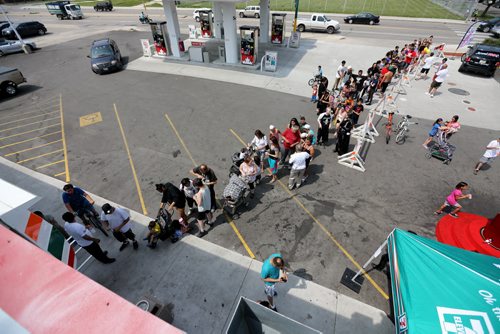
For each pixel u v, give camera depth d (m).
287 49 21.00
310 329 2.83
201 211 6.02
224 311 5.00
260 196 7.67
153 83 15.73
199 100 13.51
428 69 15.48
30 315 1.91
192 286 5.43
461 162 8.95
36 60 20.52
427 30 26.53
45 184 8.30
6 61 20.39
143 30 28.97
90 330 1.79
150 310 4.41
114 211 5.47
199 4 44.59
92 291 2.03
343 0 45.41
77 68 18.61
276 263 4.22
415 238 3.82
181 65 18.41
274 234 6.54
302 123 9.23
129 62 19.36
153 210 7.30
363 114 12.19
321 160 9.16
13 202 3.69
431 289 3.18
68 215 5.01
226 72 17.00
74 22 34.75
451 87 14.68
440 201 7.43
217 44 22.92
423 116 11.82
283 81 15.50
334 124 11.20
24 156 9.70
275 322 2.99
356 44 22.11
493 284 3.11
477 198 7.52
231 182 6.80
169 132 10.87
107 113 12.48
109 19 35.69
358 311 4.96
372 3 42.75
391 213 7.07
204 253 6.10
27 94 14.74
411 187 7.93
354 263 5.84
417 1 44.44
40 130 11.30
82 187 8.15
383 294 5.23
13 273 2.20
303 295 5.23
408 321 2.99
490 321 2.83
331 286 5.40
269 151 7.81
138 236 6.54
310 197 7.62
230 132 10.78
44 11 45.59
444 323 2.90
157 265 5.84
